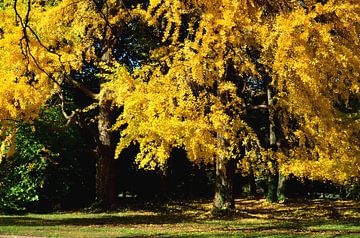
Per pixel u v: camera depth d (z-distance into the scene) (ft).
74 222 36.40
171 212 48.49
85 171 57.31
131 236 24.82
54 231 27.22
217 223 35.99
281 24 15.12
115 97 24.80
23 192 45.42
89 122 52.26
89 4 22.12
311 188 75.25
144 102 20.95
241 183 82.28
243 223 35.94
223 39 15.70
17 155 44.68
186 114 20.68
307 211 48.70
